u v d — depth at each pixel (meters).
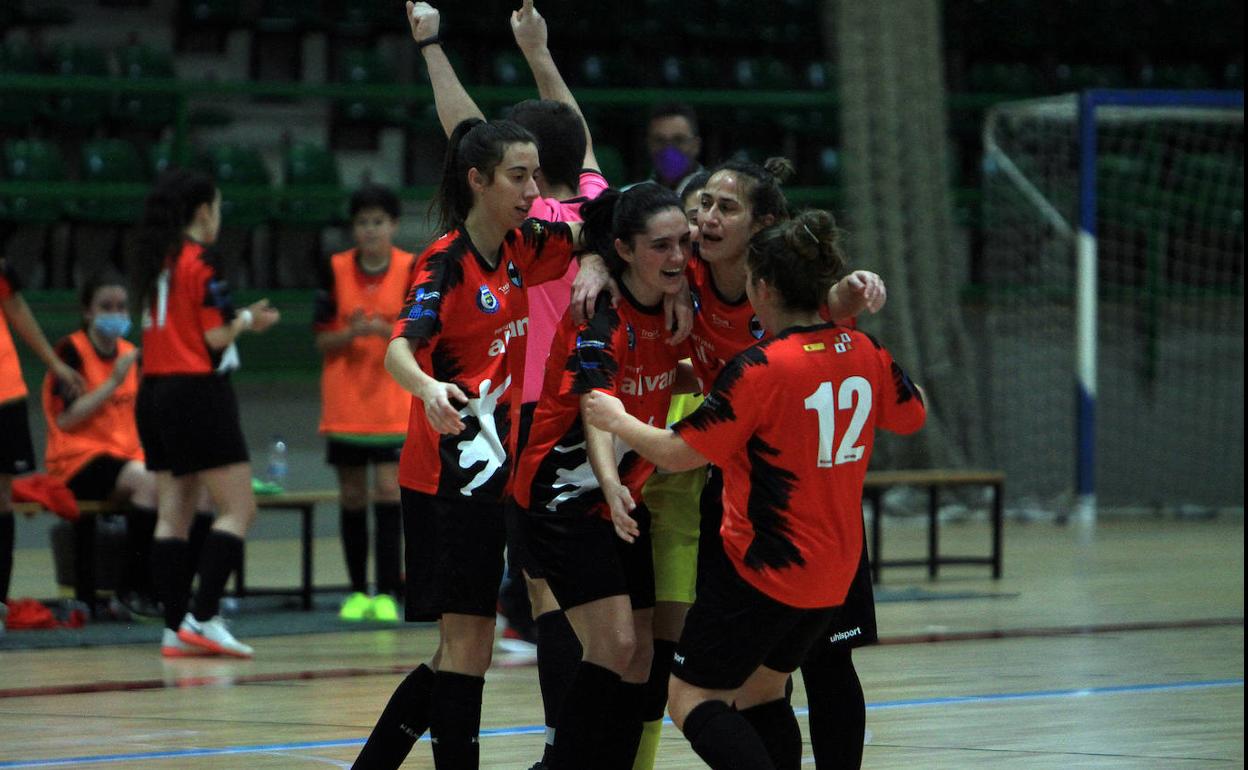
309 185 32.16
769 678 8.42
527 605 15.96
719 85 37.44
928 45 31.39
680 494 9.12
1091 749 10.60
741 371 7.77
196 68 34.47
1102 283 35.47
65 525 19.31
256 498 18.75
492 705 12.54
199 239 15.70
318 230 32.59
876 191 30.92
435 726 8.59
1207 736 11.09
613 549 8.67
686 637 8.06
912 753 10.48
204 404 15.30
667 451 7.84
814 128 36.56
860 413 8.05
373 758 8.87
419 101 32.28
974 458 32.12
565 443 8.66
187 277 15.34
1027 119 35.12
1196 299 35.97
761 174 8.68
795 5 39.09
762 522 7.85
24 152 30.66
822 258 8.02
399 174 34.91
